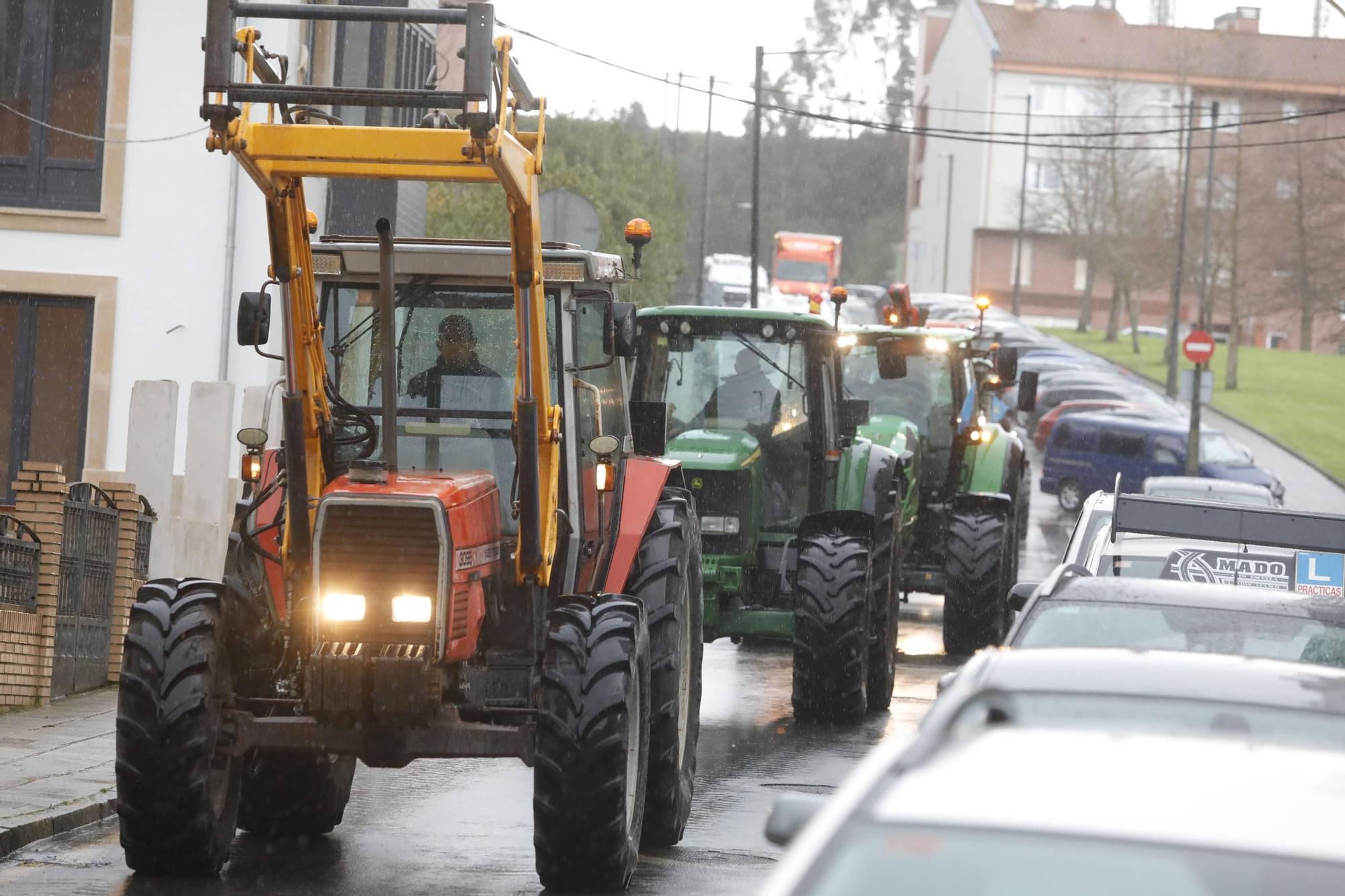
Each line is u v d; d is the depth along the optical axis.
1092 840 9.83
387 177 25.84
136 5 69.06
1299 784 10.76
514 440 27.06
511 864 28.45
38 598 42.16
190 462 54.84
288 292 26.78
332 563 25.27
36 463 42.38
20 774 32.84
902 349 50.53
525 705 27.47
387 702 24.84
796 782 37.12
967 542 60.41
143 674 25.91
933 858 9.82
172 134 69.00
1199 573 32.06
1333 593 31.52
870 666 47.81
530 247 26.48
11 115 69.75
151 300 69.00
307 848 29.50
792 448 47.59
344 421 28.94
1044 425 163.62
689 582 33.03
